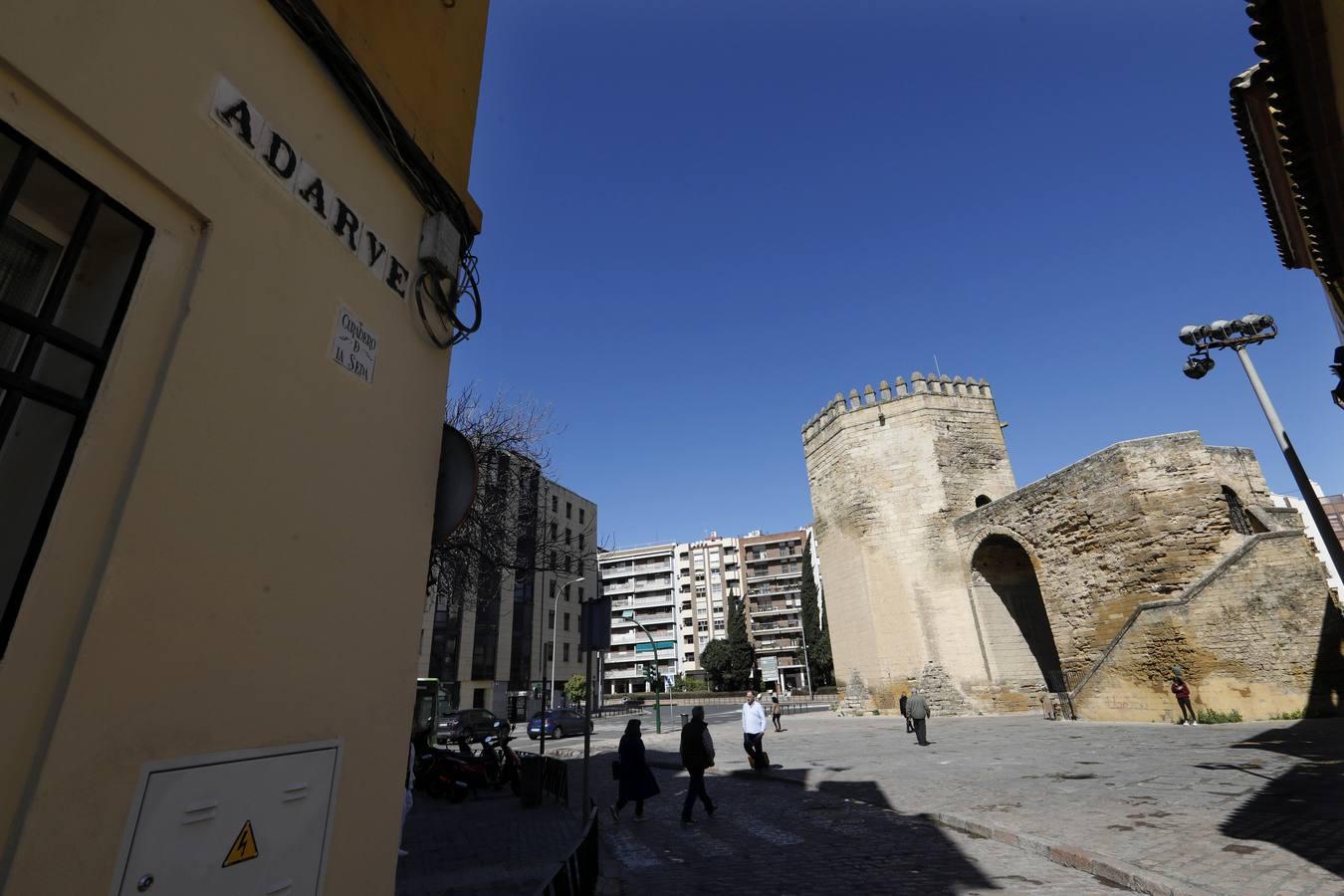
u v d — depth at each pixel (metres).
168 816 1.62
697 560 93.44
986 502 28.11
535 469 14.62
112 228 1.75
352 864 2.26
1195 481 18.75
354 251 2.72
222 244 1.99
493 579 14.16
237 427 1.96
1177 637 16.69
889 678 26.80
